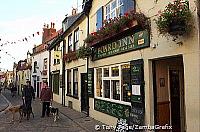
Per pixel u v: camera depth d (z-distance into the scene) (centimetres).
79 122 1172
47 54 2814
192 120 600
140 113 809
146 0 797
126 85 940
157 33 734
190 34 606
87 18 1416
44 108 1373
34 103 2328
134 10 841
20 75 4622
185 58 623
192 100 600
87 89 1385
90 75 1326
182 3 607
